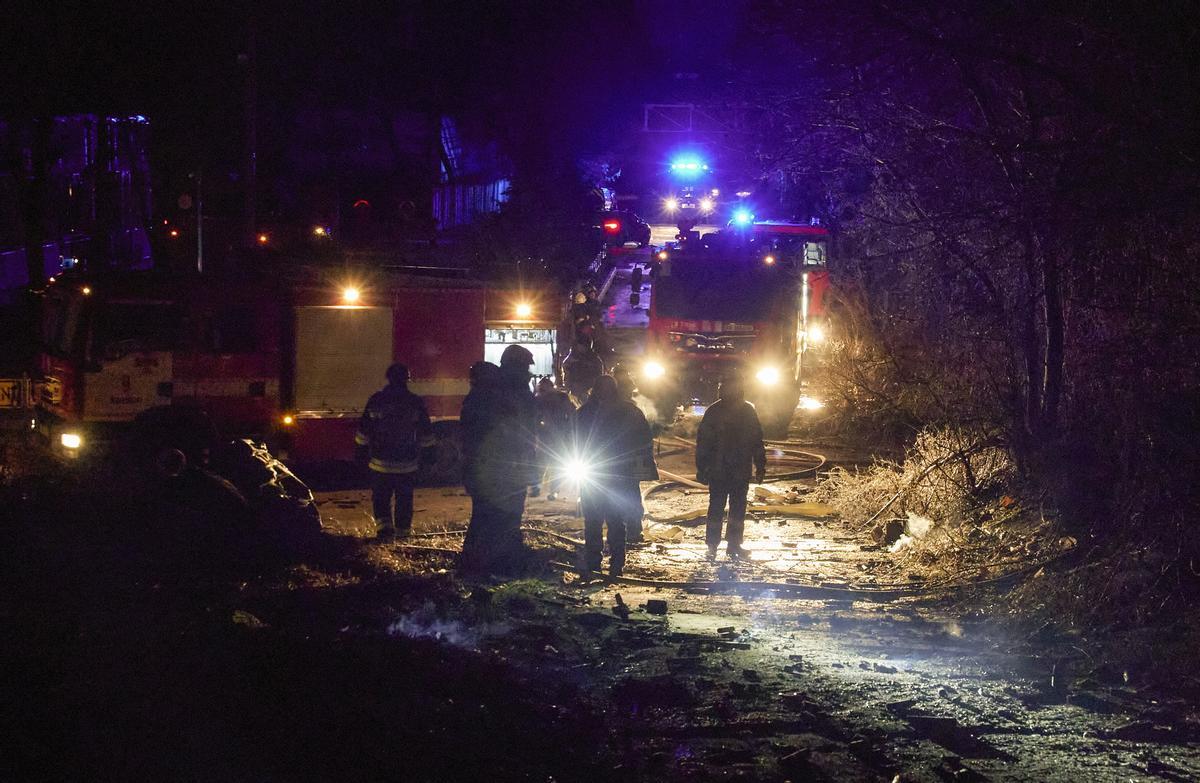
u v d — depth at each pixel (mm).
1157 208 8055
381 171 42938
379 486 11867
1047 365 11750
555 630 7863
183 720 5012
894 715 5992
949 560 11594
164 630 6504
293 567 9781
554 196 41125
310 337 15961
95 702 5129
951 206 10500
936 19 9156
